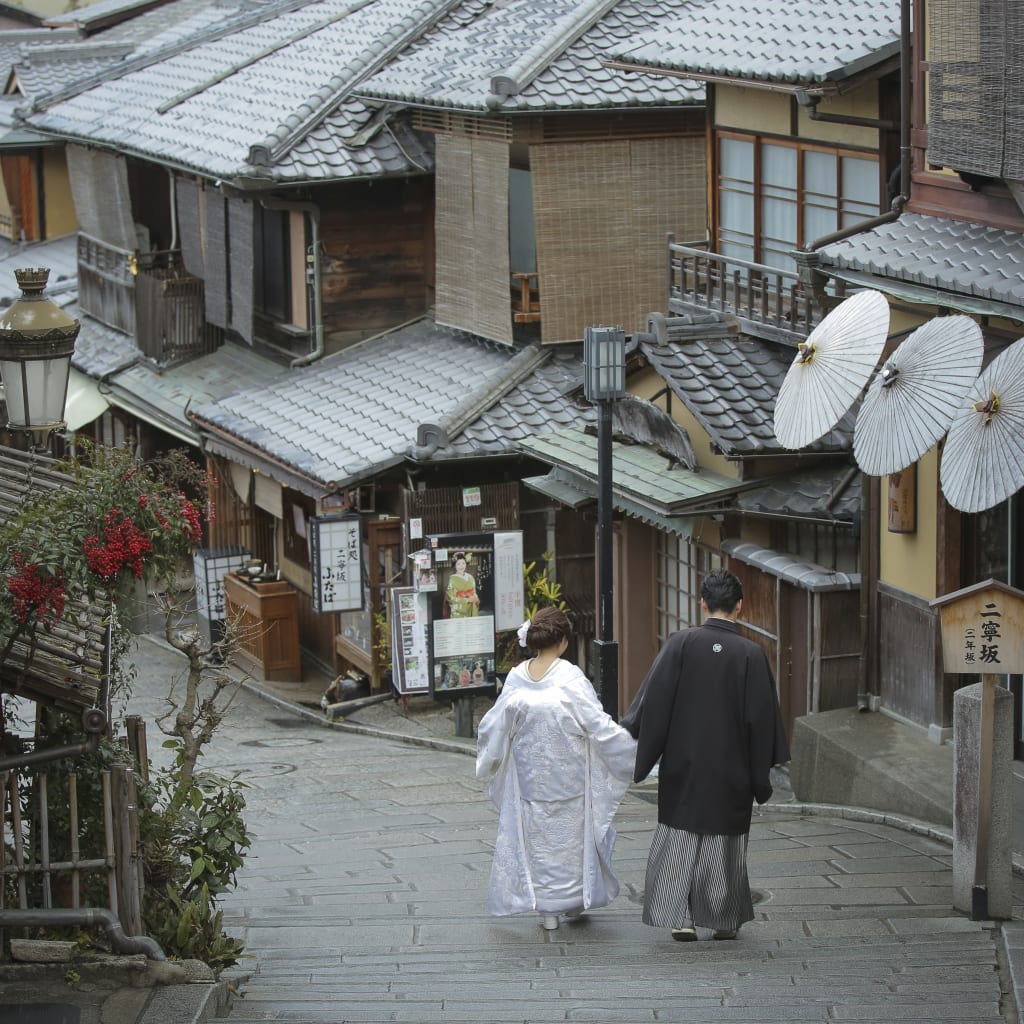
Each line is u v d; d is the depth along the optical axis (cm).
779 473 1720
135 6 4538
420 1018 843
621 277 2331
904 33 1498
